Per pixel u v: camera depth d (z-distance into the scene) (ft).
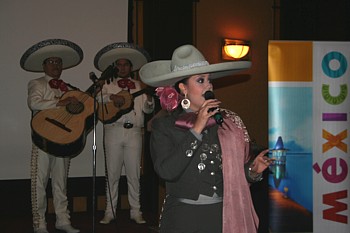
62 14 19.06
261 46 20.56
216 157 7.38
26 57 16.33
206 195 7.31
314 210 13.48
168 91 7.66
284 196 13.39
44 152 15.51
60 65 16.05
